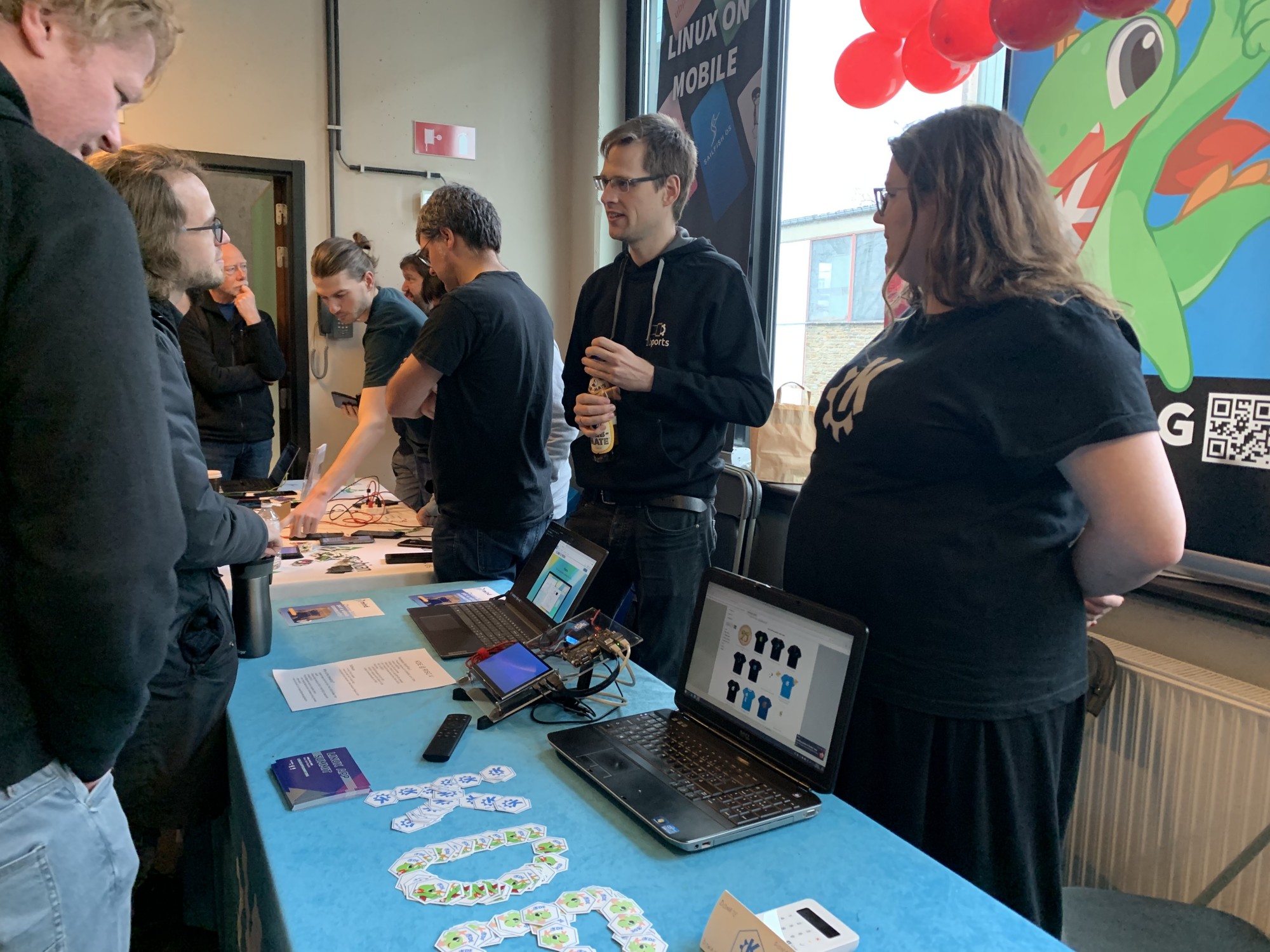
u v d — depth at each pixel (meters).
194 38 3.62
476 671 1.41
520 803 1.06
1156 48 1.72
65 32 0.81
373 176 4.00
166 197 1.19
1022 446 1.05
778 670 1.14
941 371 1.10
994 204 1.08
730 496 2.81
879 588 1.16
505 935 0.82
